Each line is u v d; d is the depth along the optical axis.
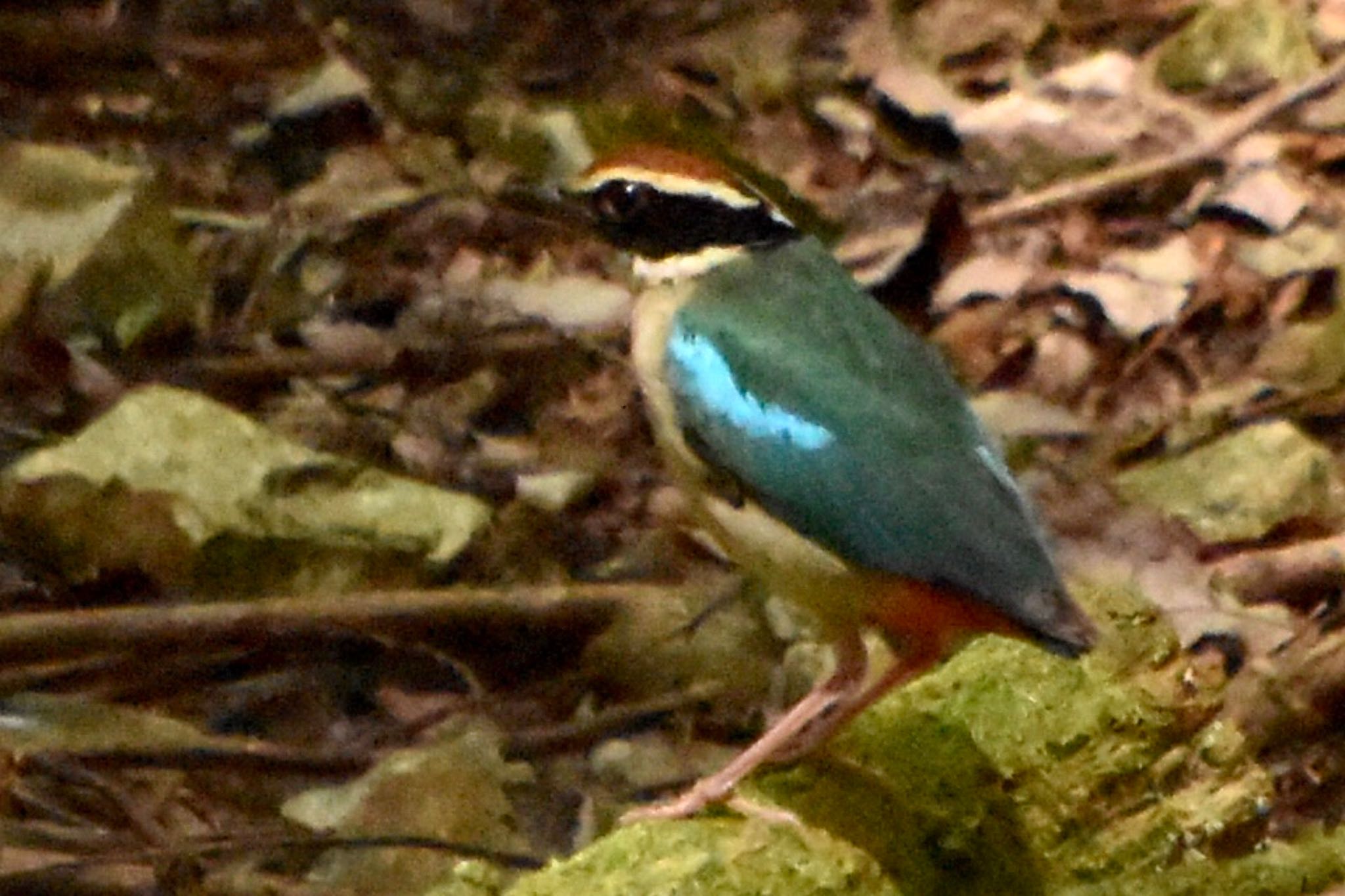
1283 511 11.21
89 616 10.52
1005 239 13.65
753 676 10.74
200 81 16.38
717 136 15.20
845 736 7.64
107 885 9.34
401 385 13.05
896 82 15.28
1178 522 11.12
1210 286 13.07
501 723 10.71
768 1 16.58
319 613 10.70
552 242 14.26
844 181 14.67
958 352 12.91
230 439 11.54
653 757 10.35
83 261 13.15
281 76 16.44
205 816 10.00
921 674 7.70
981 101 15.16
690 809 7.39
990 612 7.39
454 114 15.55
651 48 16.28
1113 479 11.55
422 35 16.52
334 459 11.59
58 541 11.20
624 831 7.19
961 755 7.50
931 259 13.44
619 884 6.92
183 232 14.30
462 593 10.86
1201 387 12.48
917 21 15.94
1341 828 8.37
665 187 8.13
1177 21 15.98
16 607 11.17
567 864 7.04
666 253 8.22
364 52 16.38
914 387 7.77
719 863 7.00
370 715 10.77
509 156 15.15
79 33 16.78
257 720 10.74
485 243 14.34
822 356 7.79
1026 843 7.40
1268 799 7.82
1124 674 7.77
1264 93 14.85
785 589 7.95
